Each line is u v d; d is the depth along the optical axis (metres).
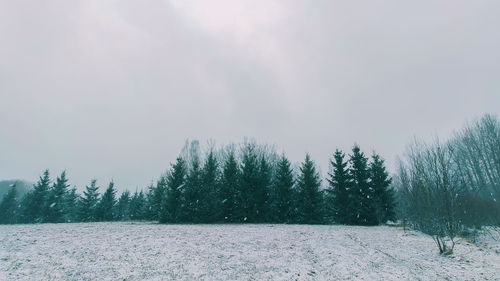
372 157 34.06
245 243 13.34
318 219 31.05
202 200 30.05
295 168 53.03
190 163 46.44
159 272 8.46
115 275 8.02
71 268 8.44
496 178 39.00
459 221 20.62
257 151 48.22
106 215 48.69
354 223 30.61
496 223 26.64
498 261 11.92
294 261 10.45
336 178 33.16
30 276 7.61
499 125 42.47
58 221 46.97
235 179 32.31
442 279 9.04
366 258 11.50
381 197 32.19
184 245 12.27
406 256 12.38
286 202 32.03
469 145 45.38
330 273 9.20
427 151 19.19
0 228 16.17
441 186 15.88
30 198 46.47
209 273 8.64
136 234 14.89
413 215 24.81
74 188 56.16
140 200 55.12
